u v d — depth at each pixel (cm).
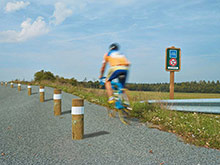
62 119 629
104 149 376
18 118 640
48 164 312
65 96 1237
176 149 387
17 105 930
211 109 732
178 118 636
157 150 378
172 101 812
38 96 1274
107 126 544
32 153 355
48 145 396
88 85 1698
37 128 523
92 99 1085
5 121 601
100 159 332
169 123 561
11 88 2230
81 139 434
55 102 686
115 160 329
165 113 688
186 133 484
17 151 364
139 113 710
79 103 431
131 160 331
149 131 505
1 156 341
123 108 544
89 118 641
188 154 365
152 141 428
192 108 778
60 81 2780
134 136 459
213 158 350
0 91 1845
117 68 536
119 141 422
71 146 391
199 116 685
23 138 439
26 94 1463
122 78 541
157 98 877
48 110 779
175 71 1041
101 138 441
